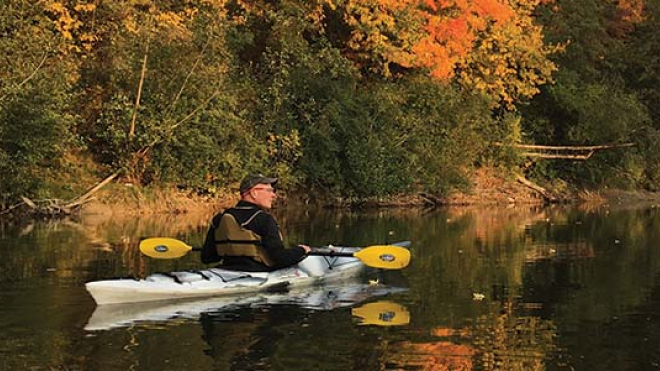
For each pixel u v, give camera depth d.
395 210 21.06
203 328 6.73
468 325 6.90
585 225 16.62
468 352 6.05
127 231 13.94
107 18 19.59
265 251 8.55
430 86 23.67
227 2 22.19
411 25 23.06
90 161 18.84
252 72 21.78
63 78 16.88
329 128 21.11
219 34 19.33
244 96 20.69
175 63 18.66
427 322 7.02
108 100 18.91
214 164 19.33
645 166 29.00
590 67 28.98
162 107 18.55
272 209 20.27
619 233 14.83
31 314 7.15
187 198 19.09
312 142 21.25
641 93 30.59
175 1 21.02
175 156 18.91
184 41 18.83
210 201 19.41
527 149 26.80
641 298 8.14
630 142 28.59
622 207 23.94
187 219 16.70
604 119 27.08
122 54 18.33
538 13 29.61
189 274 8.22
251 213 8.54
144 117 18.36
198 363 5.70
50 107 16.48
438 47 23.41
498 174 25.56
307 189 21.62
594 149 27.69
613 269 10.09
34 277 8.95
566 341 6.39
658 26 30.89
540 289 8.64
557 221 17.67
